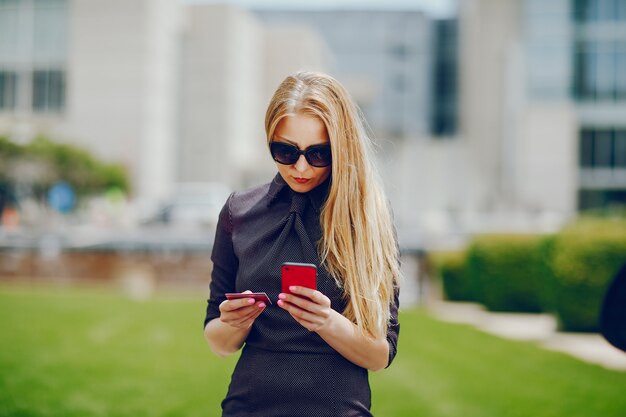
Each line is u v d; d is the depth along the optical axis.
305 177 2.09
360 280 2.03
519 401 5.71
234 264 2.23
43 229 27.00
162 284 17.50
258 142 52.16
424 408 5.53
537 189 40.22
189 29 45.97
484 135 51.88
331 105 2.05
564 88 40.06
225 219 2.21
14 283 17.89
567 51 39.84
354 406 2.00
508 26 51.91
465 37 58.22
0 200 31.52
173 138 44.97
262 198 2.18
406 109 67.06
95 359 7.54
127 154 41.59
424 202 46.78
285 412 1.99
